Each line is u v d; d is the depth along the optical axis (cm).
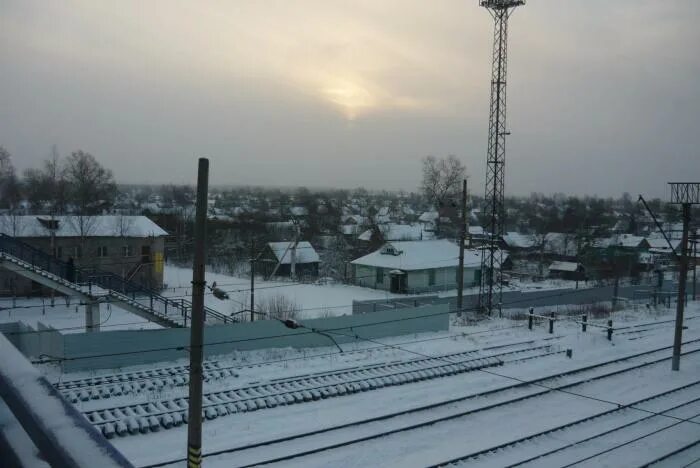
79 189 7069
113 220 4925
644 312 4356
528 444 1727
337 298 4703
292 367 2394
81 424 167
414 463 1546
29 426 167
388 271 5303
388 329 3112
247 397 1953
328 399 2038
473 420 1916
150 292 2834
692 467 1616
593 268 6994
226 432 1695
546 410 2038
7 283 4253
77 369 2223
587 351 2922
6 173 6762
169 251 7556
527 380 2330
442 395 2127
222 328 2570
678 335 2605
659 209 14450
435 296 4512
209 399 1923
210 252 7581
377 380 2217
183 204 13212
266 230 8775
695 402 2183
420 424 1819
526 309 4553
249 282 5403
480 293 4162
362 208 14800
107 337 2292
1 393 188
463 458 1588
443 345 2944
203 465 1480
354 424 1795
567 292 4956
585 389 2308
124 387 2003
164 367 2328
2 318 3581
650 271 7138
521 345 2988
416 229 8531
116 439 1623
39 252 2714
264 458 1533
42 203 7569
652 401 2181
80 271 2838
